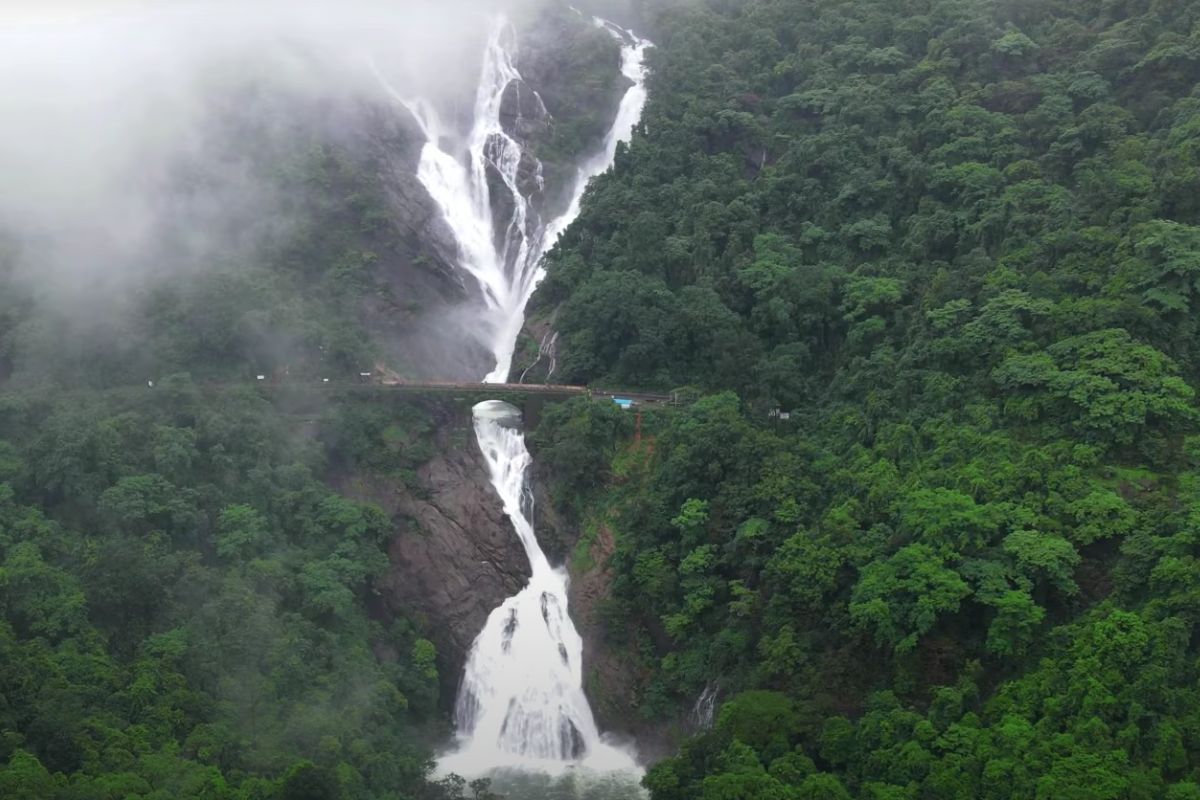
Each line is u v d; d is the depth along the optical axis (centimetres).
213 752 8825
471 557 11850
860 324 11831
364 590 11338
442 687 11412
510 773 10612
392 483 12000
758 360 12062
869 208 12925
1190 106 11988
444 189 15312
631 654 10962
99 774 8244
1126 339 10069
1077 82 13012
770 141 14462
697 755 9131
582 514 11844
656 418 11994
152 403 11506
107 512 10331
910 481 10119
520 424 12594
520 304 14725
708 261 12888
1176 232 10388
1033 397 10156
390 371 13212
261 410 11794
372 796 9125
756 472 10844
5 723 8294
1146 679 8025
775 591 10038
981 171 12394
